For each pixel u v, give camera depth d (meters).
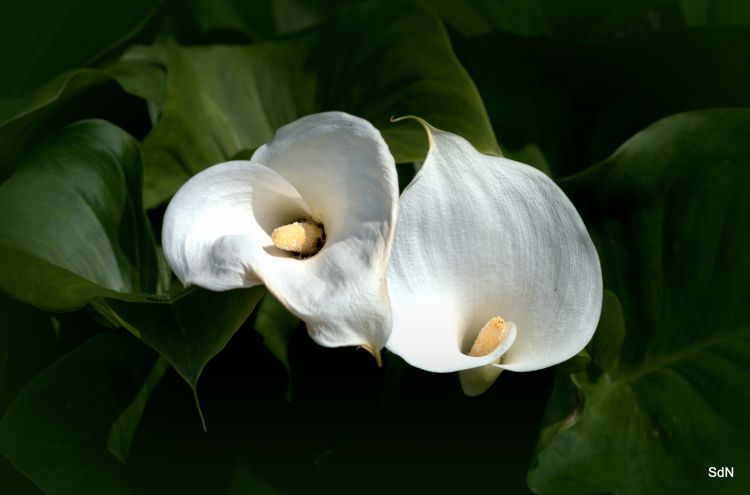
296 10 1.68
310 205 1.29
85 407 1.34
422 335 1.27
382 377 1.41
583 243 1.26
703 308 1.40
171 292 1.29
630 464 1.37
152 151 1.44
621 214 1.41
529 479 1.35
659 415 1.39
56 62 1.53
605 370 1.41
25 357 1.42
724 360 1.39
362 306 1.20
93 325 1.43
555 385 1.36
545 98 1.50
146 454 1.36
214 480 1.37
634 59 1.51
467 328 1.31
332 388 1.41
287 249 1.26
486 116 1.39
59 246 1.37
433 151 1.26
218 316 1.28
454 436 1.41
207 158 1.46
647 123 1.51
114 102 1.51
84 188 1.40
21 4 1.51
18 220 1.37
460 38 1.52
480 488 1.40
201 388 1.39
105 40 1.52
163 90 1.49
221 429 1.39
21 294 1.30
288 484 1.39
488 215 1.27
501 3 1.57
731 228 1.39
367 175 1.23
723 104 1.51
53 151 1.40
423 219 1.27
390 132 1.39
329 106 1.46
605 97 1.51
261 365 1.41
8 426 1.32
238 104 1.49
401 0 1.47
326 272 1.22
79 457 1.32
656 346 1.41
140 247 1.40
